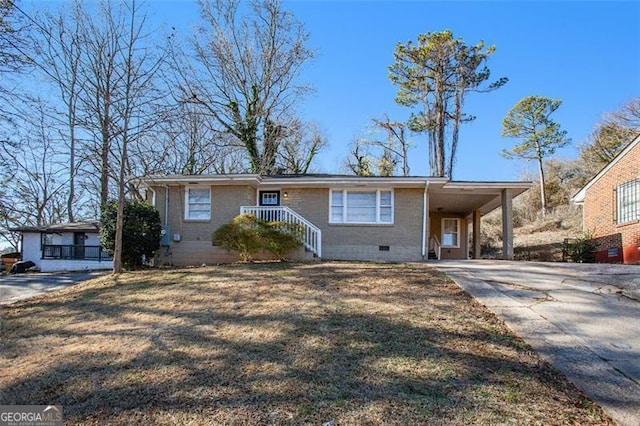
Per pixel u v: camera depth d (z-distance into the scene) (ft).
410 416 11.59
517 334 18.04
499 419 11.40
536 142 110.63
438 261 43.68
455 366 14.84
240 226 43.24
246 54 80.33
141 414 12.27
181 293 27.89
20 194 59.88
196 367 15.44
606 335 17.74
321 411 12.00
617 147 91.91
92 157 42.27
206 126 76.07
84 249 75.31
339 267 36.35
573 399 12.58
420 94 92.94
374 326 19.35
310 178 48.19
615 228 49.39
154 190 50.24
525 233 90.58
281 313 21.94
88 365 16.22
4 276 46.26
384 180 46.78
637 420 11.39
